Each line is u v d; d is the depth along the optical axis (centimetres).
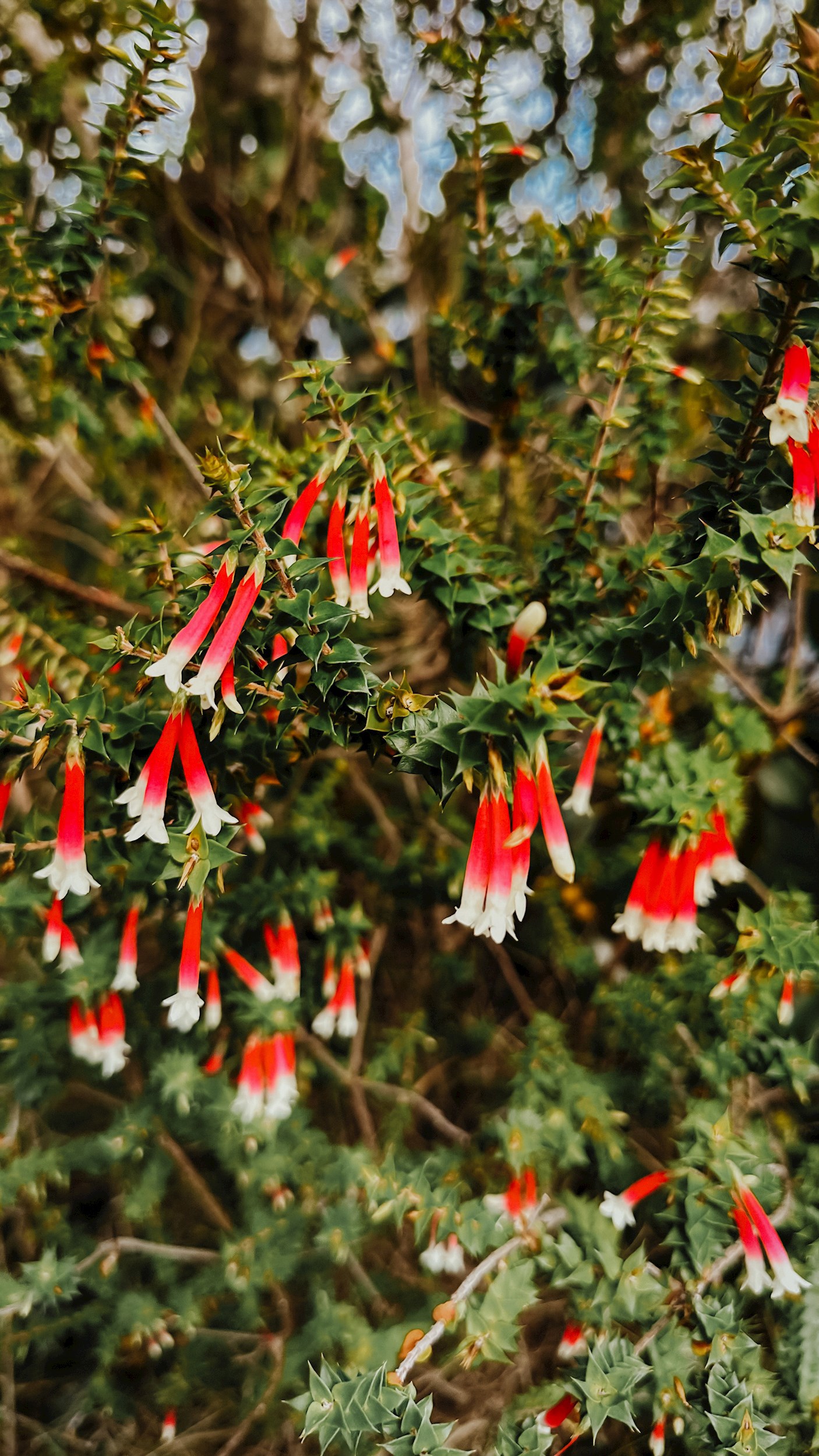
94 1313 39
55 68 41
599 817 43
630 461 38
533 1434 31
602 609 34
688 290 38
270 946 37
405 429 33
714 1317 31
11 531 46
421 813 43
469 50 40
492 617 33
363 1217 38
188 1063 38
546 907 42
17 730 30
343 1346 39
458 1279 41
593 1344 32
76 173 34
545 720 27
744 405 30
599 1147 36
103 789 32
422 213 48
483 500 37
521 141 44
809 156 27
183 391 48
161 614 31
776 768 42
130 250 38
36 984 39
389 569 30
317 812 41
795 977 34
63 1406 42
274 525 30
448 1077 45
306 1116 40
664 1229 36
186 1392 40
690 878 32
